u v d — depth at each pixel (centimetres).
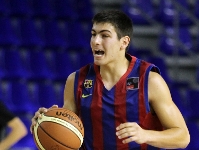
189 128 1862
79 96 748
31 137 1698
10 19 2094
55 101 1878
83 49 2156
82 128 705
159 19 2384
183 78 2248
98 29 710
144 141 648
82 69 767
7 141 997
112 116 725
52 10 2245
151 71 735
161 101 715
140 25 2347
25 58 1969
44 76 1942
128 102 721
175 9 2264
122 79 733
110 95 729
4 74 1872
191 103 2031
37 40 2070
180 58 2255
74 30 2184
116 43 715
